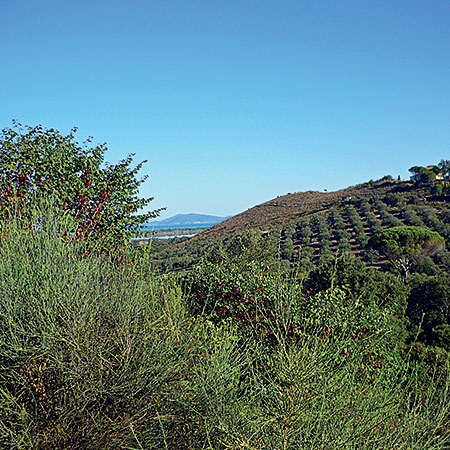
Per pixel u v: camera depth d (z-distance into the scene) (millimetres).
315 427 2254
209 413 2529
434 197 61000
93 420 2438
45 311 2689
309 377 2396
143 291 3531
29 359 2594
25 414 2389
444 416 2234
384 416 2361
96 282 3234
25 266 3023
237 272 5691
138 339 2920
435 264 33219
